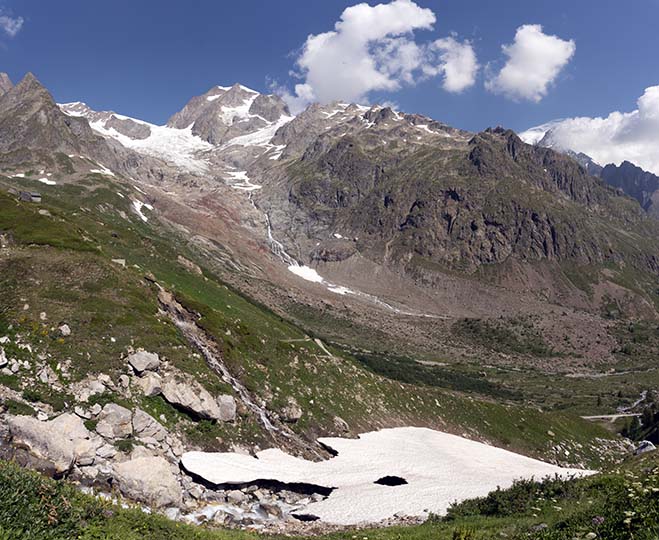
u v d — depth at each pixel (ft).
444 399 330.34
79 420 127.03
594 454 359.25
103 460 122.11
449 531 83.76
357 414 249.75
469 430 313.94
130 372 159.84
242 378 210.79
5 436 108.37
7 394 131.85
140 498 110.63
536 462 249.75
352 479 164.25
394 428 261.65
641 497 61.82
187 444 153.69
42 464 103.50
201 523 108.37
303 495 148.77
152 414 152.56
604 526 58.18
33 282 178.19
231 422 174.81
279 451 179.42
